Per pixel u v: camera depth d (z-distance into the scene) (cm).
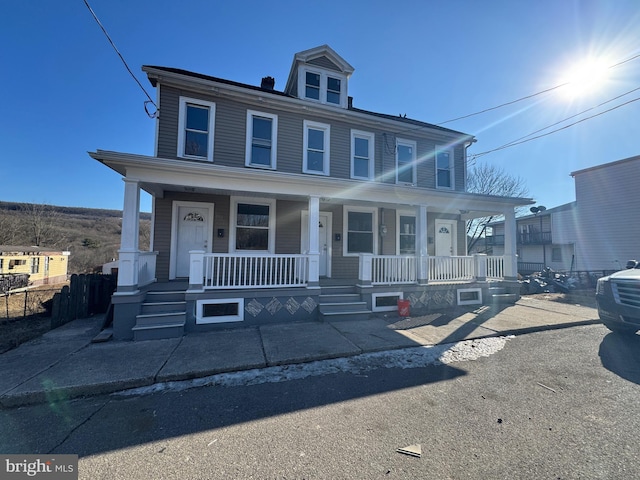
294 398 318
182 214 773
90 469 207
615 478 195
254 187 645
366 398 316
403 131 997
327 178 679
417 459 216
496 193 2288
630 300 511
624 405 295
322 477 198
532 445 231
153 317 549
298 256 677
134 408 300
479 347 488
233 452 226
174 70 798
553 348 481
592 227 1836
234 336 538
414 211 1023
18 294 1208
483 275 871
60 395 324
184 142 755
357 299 719
